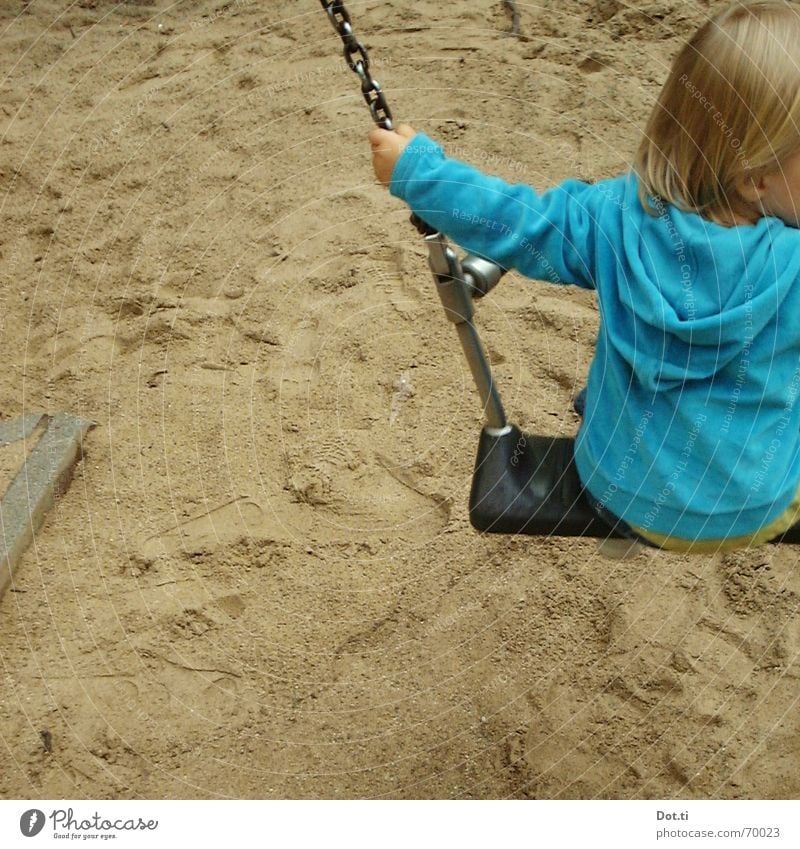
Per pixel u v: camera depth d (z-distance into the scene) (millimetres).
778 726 1956
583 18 3766
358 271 2918
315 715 2043
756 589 2150
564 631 2135
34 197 3297
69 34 4035
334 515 2379
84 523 2377
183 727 2021
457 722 2020
